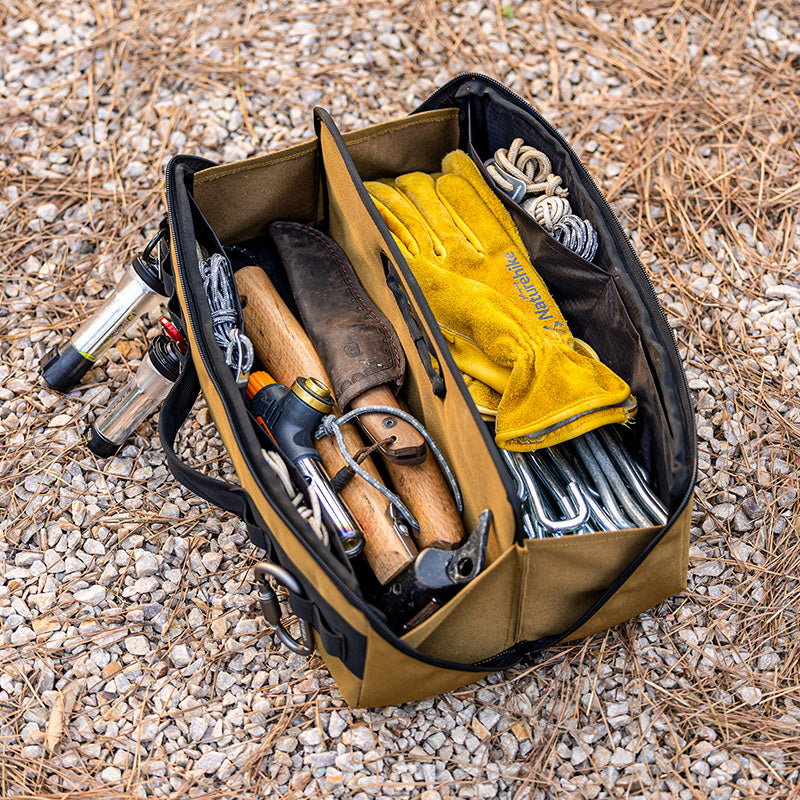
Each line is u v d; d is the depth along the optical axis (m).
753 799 1.94
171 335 2.20
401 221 2.35
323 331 2.22
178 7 3.16
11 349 2.55
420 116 2.42
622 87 3.04
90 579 2.22
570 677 2.08
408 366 2.16
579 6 3.20
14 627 2.16
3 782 1.96
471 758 2.00
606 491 2.05
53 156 2.86
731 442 2.40
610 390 2.05
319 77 3.04
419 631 1.75
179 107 2.96
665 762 1.99
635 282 2.12
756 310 2.62
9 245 2.71
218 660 2.12
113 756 2.01
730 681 2.08
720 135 2.93
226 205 2.33
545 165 2.36
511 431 2.01
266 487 1.84
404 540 1.98
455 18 3.18
